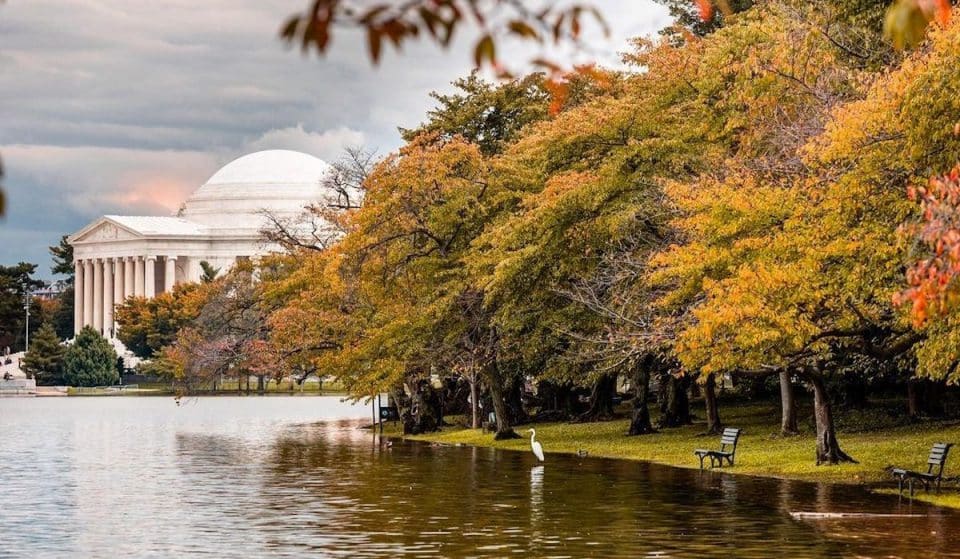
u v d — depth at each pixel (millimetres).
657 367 64250
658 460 52062
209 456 59656
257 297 91750
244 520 34188
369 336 69062
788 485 40812
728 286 37531
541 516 33875
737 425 66562
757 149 44375
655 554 27203
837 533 29719
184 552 28688
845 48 41469
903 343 37594
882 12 39594
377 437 76000
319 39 6918
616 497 38188
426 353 68562
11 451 64188
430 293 66312
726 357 38000
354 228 77250
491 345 65812
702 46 54812
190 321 182750
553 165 59844
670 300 42875
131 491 42812
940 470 37094
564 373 65438
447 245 66688
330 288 74875
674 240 52031
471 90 82188
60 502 39469
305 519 34156
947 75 30578
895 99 31922
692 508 35094
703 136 52781
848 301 36406
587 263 56156
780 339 36812
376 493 40594
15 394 180250
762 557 26609
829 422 45781
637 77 56469
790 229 36719
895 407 65625
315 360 78375
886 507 34469
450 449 63219
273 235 95375
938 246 17828
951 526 30641
